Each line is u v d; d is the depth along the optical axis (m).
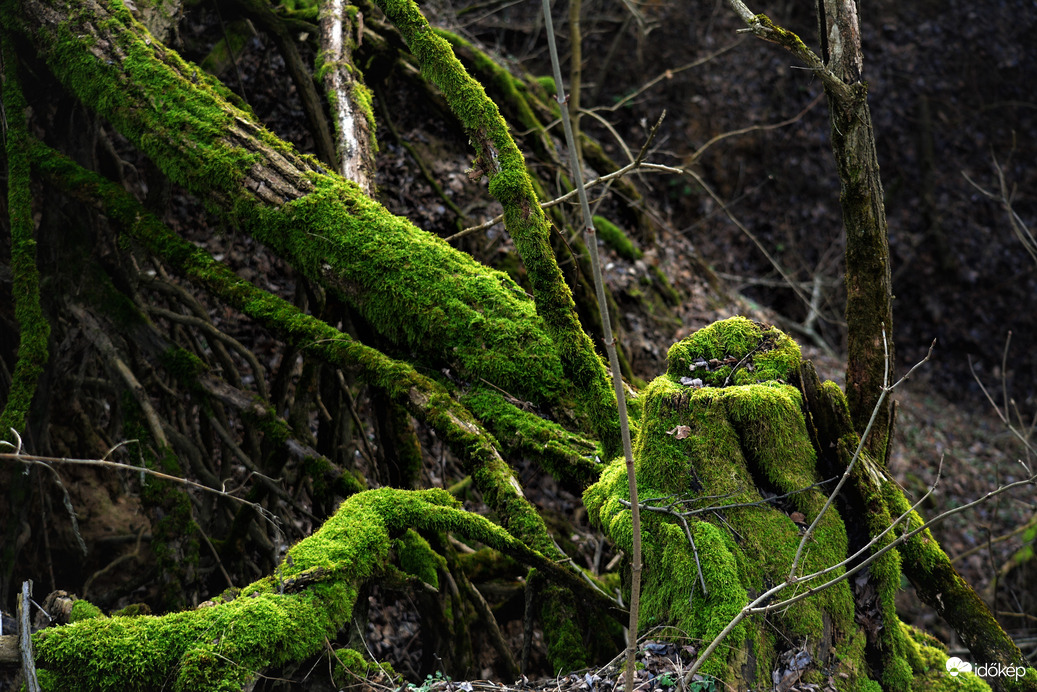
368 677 3.54
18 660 3.10
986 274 15.72
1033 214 16.12
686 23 15.55
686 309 10.75
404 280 4.54
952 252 15.78
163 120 4.72
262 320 4.74
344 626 4.07
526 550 3.98
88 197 4.97
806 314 14.68
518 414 4.41
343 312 5.32
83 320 4.99
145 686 3.13
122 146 7.59
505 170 4.04
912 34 16.58
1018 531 8.55
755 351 3.72
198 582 4.75
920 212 16.14
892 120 16.25
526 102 9.84
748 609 2.71
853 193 3.93
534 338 4.45
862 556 3.49
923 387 14.87
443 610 4.93
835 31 3.93
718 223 14.59
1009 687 3.55
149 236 4.89
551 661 4.39
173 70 4.90
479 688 3.50
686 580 3.23
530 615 4.50
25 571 5.00
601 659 4.47
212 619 3.24
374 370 4.52
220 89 5.26
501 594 5.51
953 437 13.07
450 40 9.19
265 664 3.21
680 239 12.29
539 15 14.98
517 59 14.05
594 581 4.70
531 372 4.39
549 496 7.41
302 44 7.54
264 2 6.92
